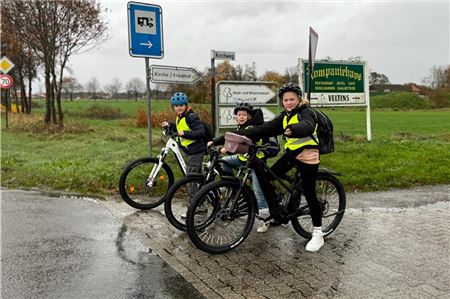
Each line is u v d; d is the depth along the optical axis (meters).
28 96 38.25
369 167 9.36
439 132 21.84
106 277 4.12
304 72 12.70
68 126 20.83
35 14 20.55
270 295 3.80
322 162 10.10
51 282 4.00
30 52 27.33
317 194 5.32
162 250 4.87
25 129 20.91
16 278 4.07
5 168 9.96
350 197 7.30
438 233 5.42
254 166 4.87
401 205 6.78
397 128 26.08
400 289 3.89
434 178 8.55
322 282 4.05
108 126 24.06
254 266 4.44
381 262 4.51
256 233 5.46
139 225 5.78
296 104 4.68
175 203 6.77
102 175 8.59
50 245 4.96
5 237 5.21
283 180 5.11
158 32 7.54
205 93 19.92
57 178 8.58
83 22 21.62
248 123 5.53
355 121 33.12
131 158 11.59
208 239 5.09
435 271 4.28
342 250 4.86
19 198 7.16
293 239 5.25
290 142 4.80
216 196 4.89
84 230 5.53
